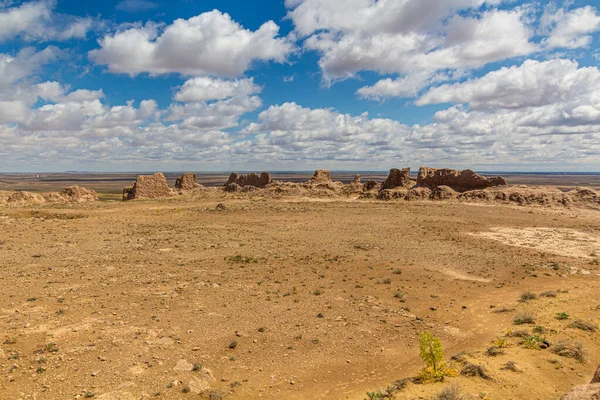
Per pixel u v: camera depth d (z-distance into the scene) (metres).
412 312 19.83
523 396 10.71
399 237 42.69
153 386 12.06
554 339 15.07
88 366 13.06
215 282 24.05
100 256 30.48
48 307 18.64
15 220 46.97
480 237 43.19
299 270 27.70
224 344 15.45
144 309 18.86
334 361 14.43
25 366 12.87
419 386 11.72
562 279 26.36
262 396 12.02
